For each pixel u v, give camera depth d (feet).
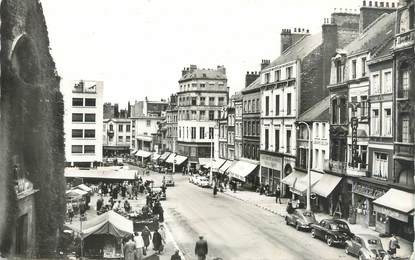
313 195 147.64
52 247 74.38
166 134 355.36
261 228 116.37
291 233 110.11
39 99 70.18
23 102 65.31
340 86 136.36
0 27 57.52
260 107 207.10
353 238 87.56
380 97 116.98
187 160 307.17
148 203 147.23
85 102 247.29
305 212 115.65
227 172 232.12
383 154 115.85
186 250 93.61
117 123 422.41
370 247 81.82
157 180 247.09
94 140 248.52
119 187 186.09
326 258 85.10
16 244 65.26
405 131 107.96
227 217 132.87
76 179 184.24
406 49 105.29
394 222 108.58
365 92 124.36
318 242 99.71
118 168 209.87
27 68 69.46
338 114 137.59
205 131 306.76
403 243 101.09
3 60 58.70
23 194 63.31
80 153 246.47
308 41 194.80
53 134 81.30
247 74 234.38
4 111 59.57
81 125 247.29
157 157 346.33
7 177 59.11
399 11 110.63
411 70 104.99
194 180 230.89
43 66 75.31
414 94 104.22
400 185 105.60
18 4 63.21
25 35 65.05
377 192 115.14
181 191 199.00
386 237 106.93
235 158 240.73
